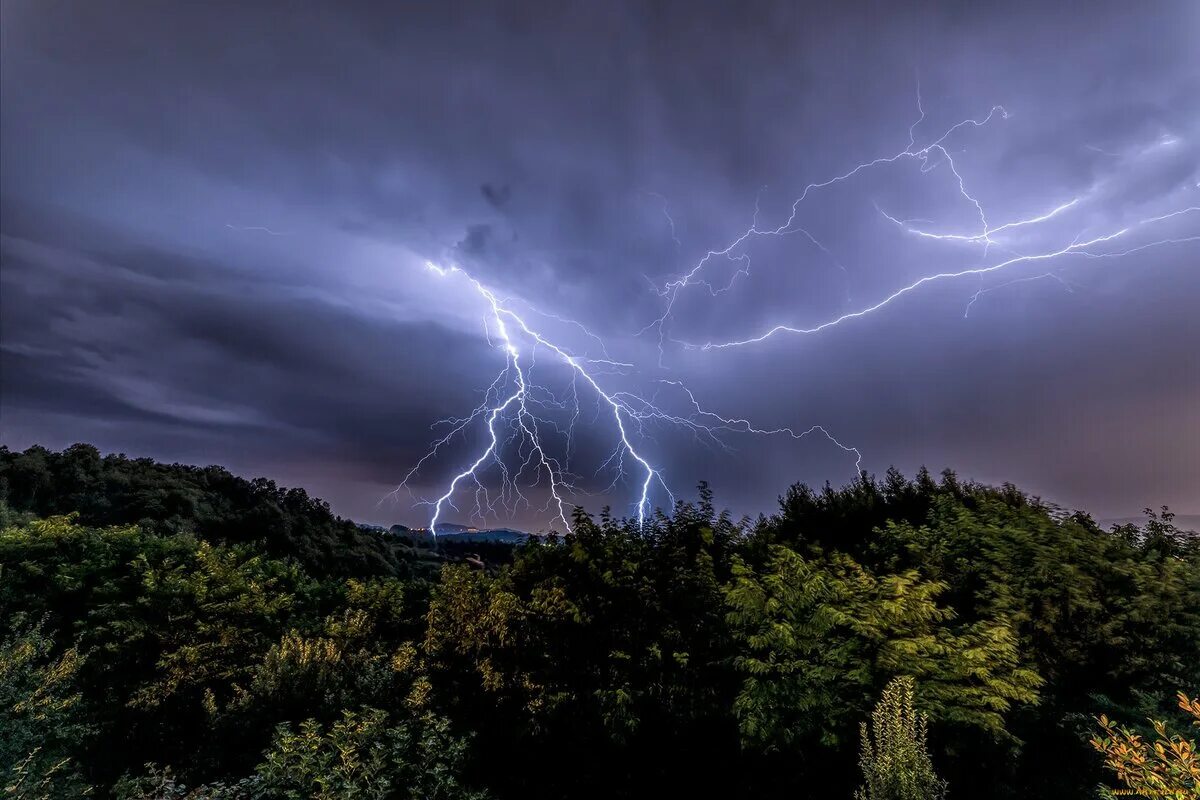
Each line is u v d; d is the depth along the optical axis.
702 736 5.96
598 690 5.64
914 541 7.43
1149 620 6.14
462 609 6.90
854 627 5.09
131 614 8.42
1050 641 6.34
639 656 5.85
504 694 6.21
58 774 5.73
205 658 8.11
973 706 5.13
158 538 11.41
